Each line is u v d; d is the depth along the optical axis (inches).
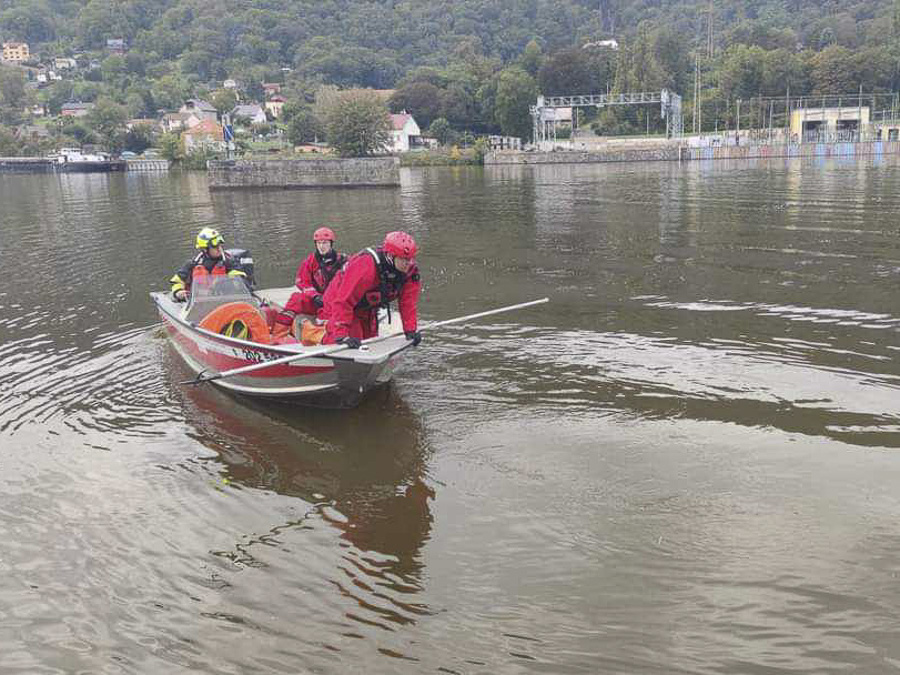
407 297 283.6
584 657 158.9
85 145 4931.1
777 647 159.2
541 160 3321.9
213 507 223.0
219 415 292.8
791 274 523.5
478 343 371.6
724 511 212.2
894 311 413.1
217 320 322.7
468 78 4987.7
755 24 6904.5
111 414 295.7
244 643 165.9
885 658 154.6
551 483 230.7
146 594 183.6
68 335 409.4
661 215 943.0
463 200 1347.2
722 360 337.4
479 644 163.5
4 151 4606.3
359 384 277.1
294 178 1927.9
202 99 6254.9
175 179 2669.8
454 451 253.9
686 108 4394.7
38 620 175.2
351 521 213.5
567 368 331.6
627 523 207.8
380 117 3270.2
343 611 175.3
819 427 264.5
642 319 413.1
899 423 265.9
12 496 231.6
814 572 183.0
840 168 2030.0
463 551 197.3
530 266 598.9
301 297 326.3
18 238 861.8
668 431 264.7
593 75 5049.2
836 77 4315.9
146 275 594.9
